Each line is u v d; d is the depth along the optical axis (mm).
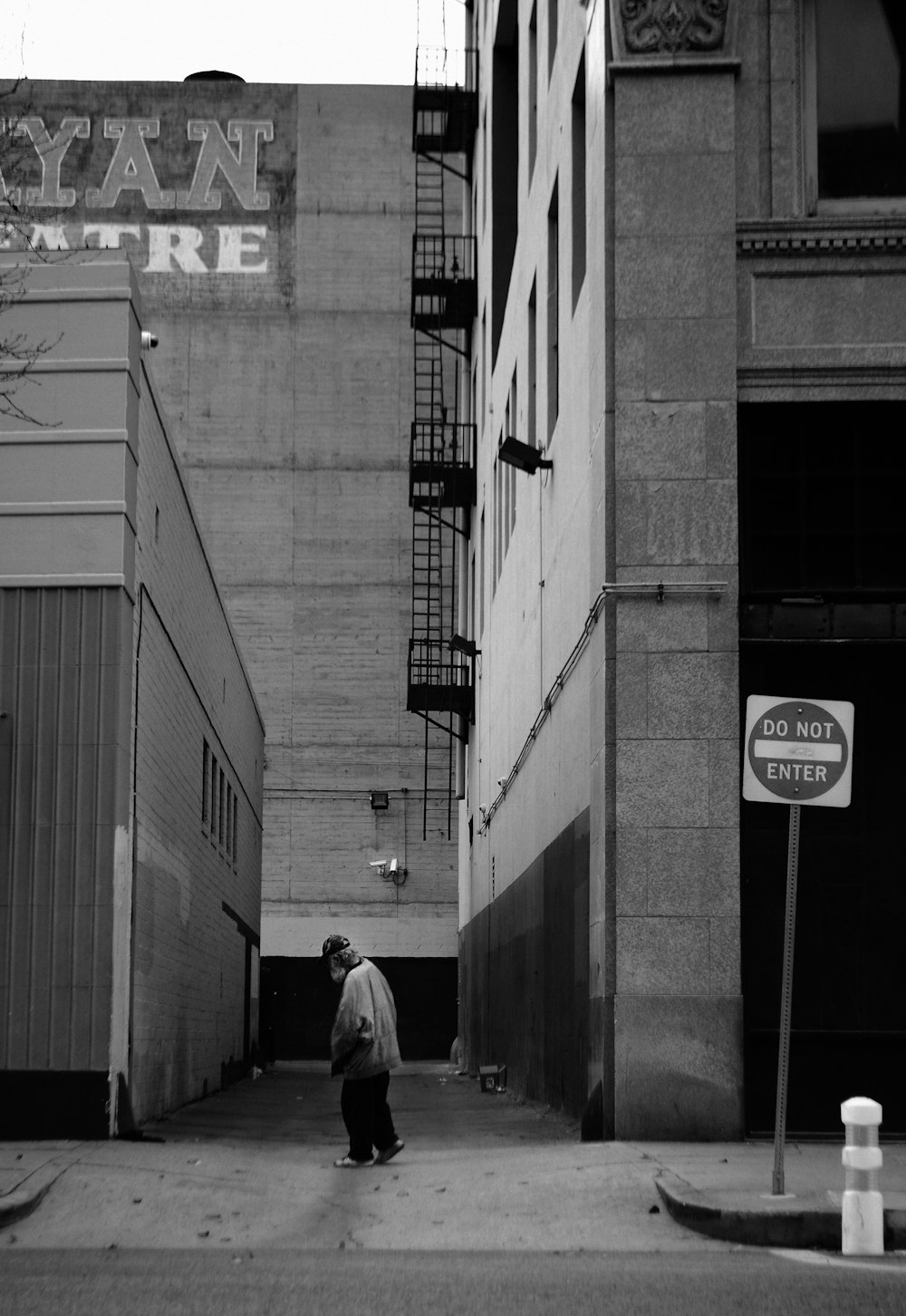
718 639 14125
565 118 19797
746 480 14516
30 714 14969
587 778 16281
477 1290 7883
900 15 14953
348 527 49969
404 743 49375
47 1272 8523
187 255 50688
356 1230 10219
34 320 15453
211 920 25703
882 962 13875
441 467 38094
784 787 10305
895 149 14836
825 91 14930
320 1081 32906
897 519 14406
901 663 14219
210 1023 25703
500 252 32188
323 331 50562
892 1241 9398
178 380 50250
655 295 14523
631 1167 11703
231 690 29219
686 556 14219
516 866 26297
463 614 41656
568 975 18281
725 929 13805
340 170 51188
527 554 24141
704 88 14719
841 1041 13734
